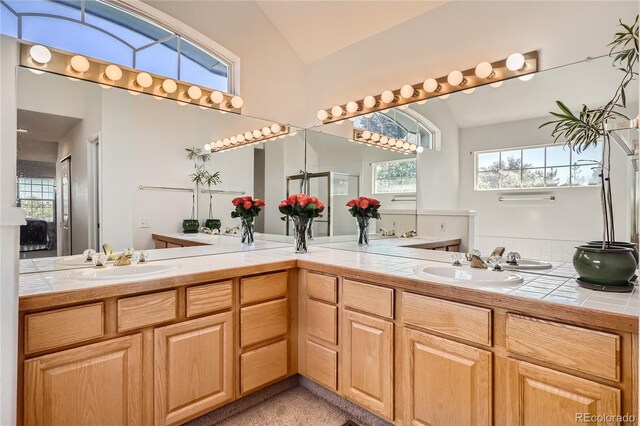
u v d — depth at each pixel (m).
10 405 0.93
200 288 1.64
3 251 0.92
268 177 2.76
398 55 2.40
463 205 2.05
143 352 1.46
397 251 2.38
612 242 1.50
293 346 2.07
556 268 1.69
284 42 2.93
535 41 1.79
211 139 2.48
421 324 1.47
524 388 1.19
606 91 1.54
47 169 1.78
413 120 2.30
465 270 1.74
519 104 1.82
